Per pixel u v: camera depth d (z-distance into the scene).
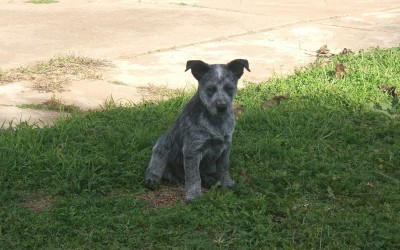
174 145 2.46
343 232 2.19
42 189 2.45
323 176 2.49
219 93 2.36
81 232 2.20
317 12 5.15
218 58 3.82
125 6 5.33
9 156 2.57
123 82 3.47
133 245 2.14
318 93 3.24
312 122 2.93
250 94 3.26
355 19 4.89
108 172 2.51
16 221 2.23
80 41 4.15
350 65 3.64
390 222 2.24
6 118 2.98
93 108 3.12
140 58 3.84
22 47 4.01
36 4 5.48
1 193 2.39
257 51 3.98
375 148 2.75
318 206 2.33
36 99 3.22
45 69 3.62
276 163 2.60
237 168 2.57
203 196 2.35
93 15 4.95
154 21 4.71
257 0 5.75
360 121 2.97
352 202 2.36
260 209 2.30
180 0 5.63
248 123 2.94
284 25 4.63
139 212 2.29
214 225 2.22
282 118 2.96
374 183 2.49
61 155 2.58
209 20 4.75
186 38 4.22
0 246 2.13
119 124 2.88
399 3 5.66
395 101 3.16
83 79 3.49
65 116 2.99
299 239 2.17
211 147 2.41
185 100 3.13
